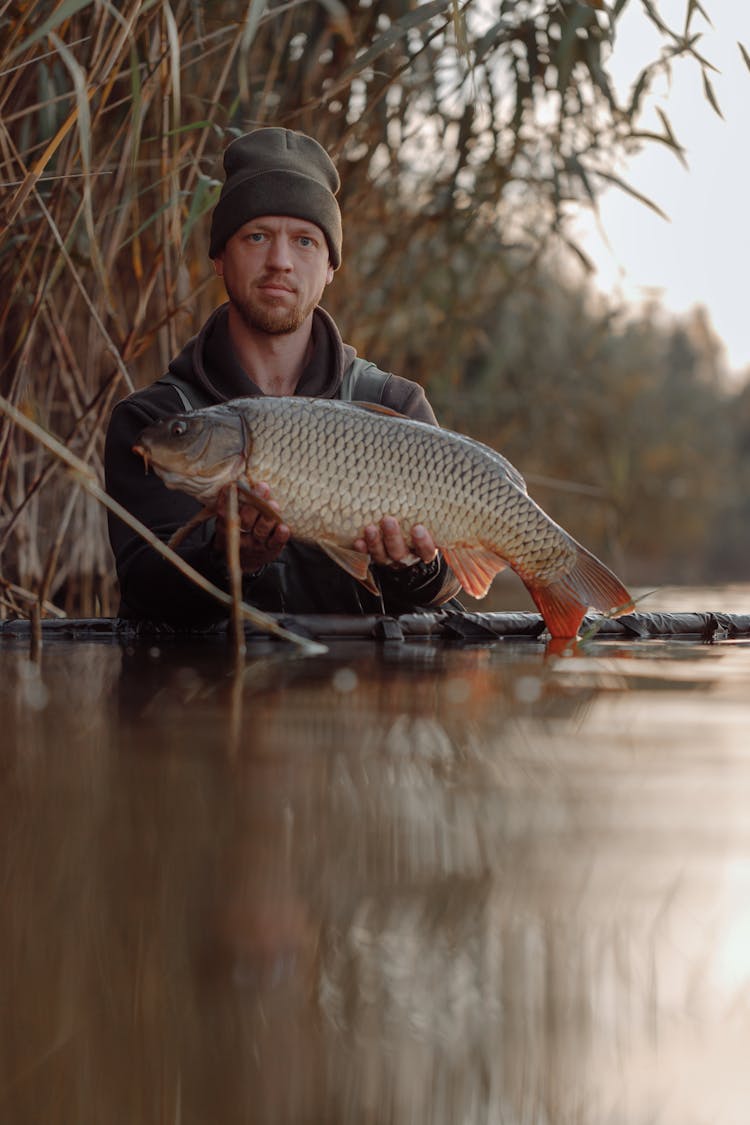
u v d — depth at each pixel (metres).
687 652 2.72
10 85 2.96
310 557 3.11
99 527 4.54
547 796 1.18
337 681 2.10
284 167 3.19
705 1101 0.56
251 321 3.20
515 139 4.48
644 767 1.32
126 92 3.59
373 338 5.20
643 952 0.73
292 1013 0.65
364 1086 0.57
